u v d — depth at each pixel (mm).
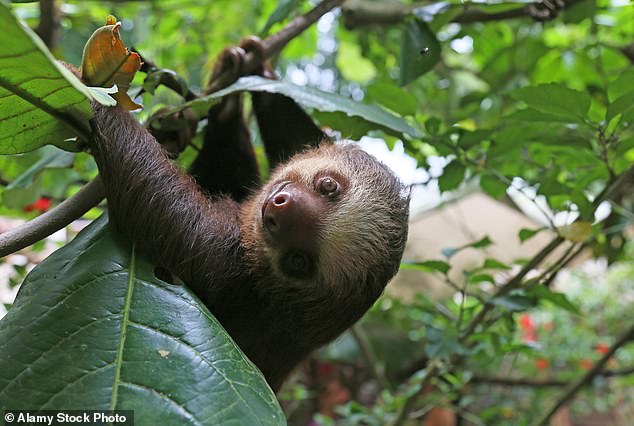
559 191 445
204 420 243
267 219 413
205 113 403
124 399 242
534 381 697
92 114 285
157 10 628
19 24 203
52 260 286
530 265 458
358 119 423
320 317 442
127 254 296
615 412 949
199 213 371
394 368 801
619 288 819
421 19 475
